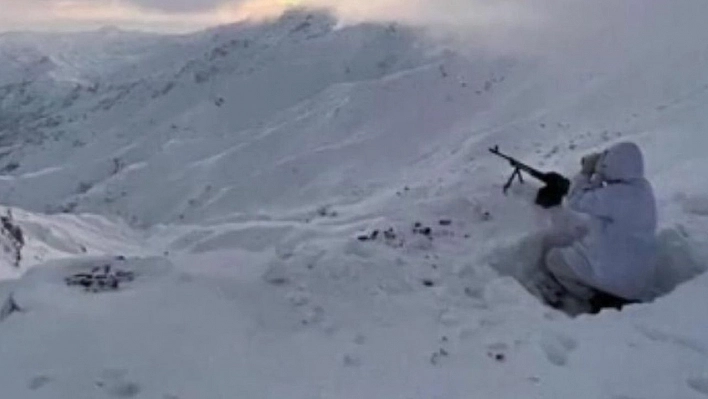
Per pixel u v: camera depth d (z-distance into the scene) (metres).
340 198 32.88
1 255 15.04
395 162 53.59
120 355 5.67
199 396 5.36
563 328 6.52
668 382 5.66
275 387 5.52
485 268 7.70
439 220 8.97
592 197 7.64
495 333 6.40
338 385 5.59
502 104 54.69
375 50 92.31
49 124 174.12
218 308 6.36
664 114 19.58
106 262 7.25
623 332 6.43
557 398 5.46
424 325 6.50
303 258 7.35
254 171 60.53
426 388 5.57
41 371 5.50
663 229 8.37
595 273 7.53
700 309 6.76
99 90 196.75
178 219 59.75
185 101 119.38
